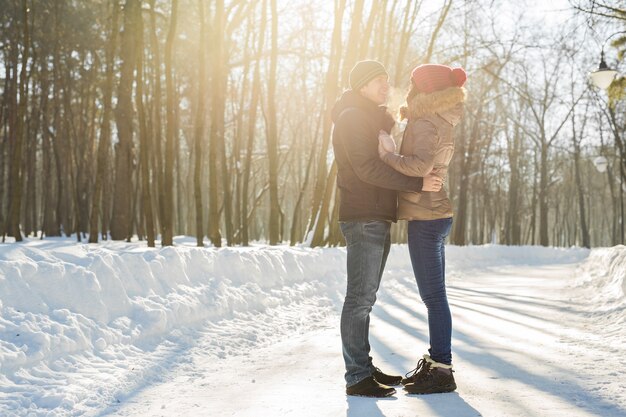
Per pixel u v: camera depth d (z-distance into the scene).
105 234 20.36
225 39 20.48
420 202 3.59
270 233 14.66
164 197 13.58
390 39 16.22
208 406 3.37
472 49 23.36
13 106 21.27
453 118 3.59
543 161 37.28
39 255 4.62
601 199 60.00
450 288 11.84
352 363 3.53
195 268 6.54
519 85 36.41
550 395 3.41
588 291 9.98
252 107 18.06
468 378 3.88
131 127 21.30
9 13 20.41
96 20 22.73
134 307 5.09
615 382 3.69
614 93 13.73
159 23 21.97
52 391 3.42
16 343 3.74
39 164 38.44
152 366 4.25
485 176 44.56
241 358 4.81
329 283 9.54
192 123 28.56
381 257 3.62
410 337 5.77
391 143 3.46
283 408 3.26
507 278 15.16
